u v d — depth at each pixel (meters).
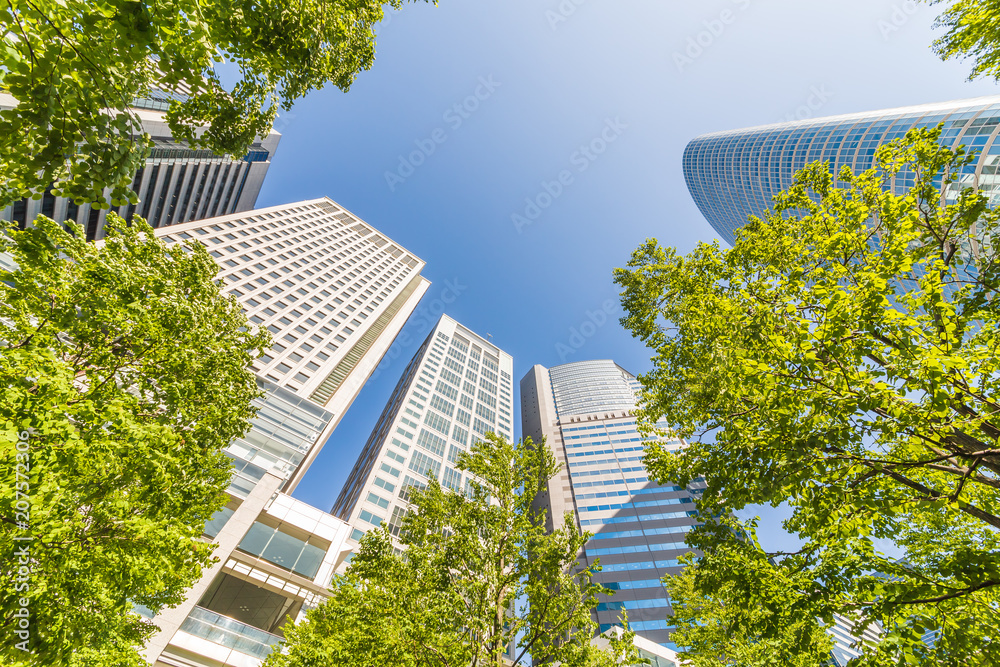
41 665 6.33
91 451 7.02
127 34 5.09
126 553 7.48
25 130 4.88
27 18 4.59
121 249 10.85
